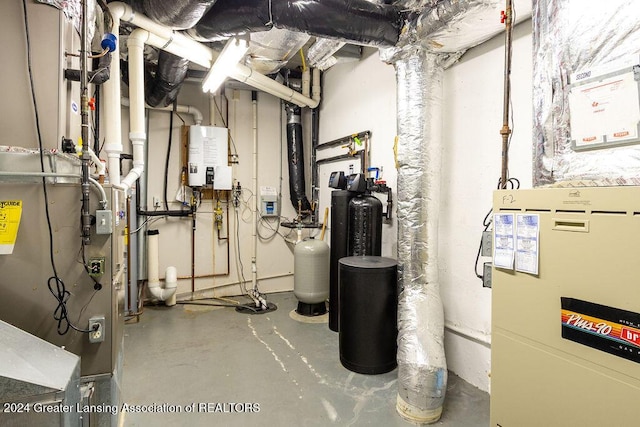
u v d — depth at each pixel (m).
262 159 4.48
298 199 4.38
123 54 3.03
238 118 4.31
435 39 1.99
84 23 1.28
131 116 2.33
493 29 1.90
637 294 0.89
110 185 1.30
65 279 1.23
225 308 3.82
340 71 3.86
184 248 4.08
